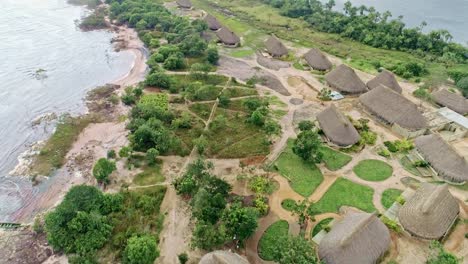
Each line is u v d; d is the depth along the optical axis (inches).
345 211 2111.2
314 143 2411.4
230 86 3393.2
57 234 1863.9
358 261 1659.7
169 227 1990.7
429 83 3513.8
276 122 2903.5
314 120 2938.0
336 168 2443.4
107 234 1894.7
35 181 2354.8
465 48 4426.7
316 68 3727.9
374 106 2977.4
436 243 1768.0
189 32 4220.0
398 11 6171.3
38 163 2504.9
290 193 2228.1
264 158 2513.5
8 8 5305.1
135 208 2078.0
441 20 5812.0
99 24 4827.8
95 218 1897.1
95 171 2271.2
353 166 2466.8
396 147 2632.9
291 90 3400.6
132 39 4527.6
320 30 5054.1
